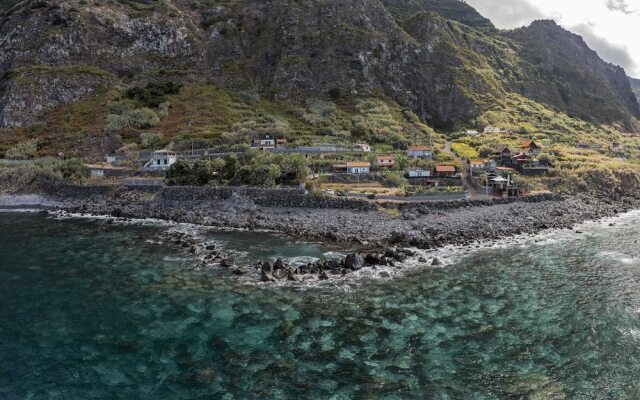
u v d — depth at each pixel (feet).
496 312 146.30
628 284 174.19
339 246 226.38
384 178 362.94
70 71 582.76
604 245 236.02
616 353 120.47
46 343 125.70
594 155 506.89
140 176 389.60
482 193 354.13
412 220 273.75
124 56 652.07
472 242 237.04
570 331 132.98
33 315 143.54
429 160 423.64
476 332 131.85
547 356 118.62
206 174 343.67
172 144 452.76
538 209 322.14
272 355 118.11
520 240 246.27
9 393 102.58
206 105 552.00
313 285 169.07
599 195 389.19
